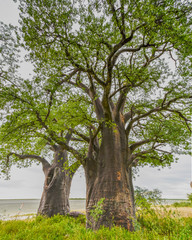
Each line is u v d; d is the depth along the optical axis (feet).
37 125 32.14
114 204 24.85
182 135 34.63
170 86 33.47
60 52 26.50
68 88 29.43
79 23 24.90
